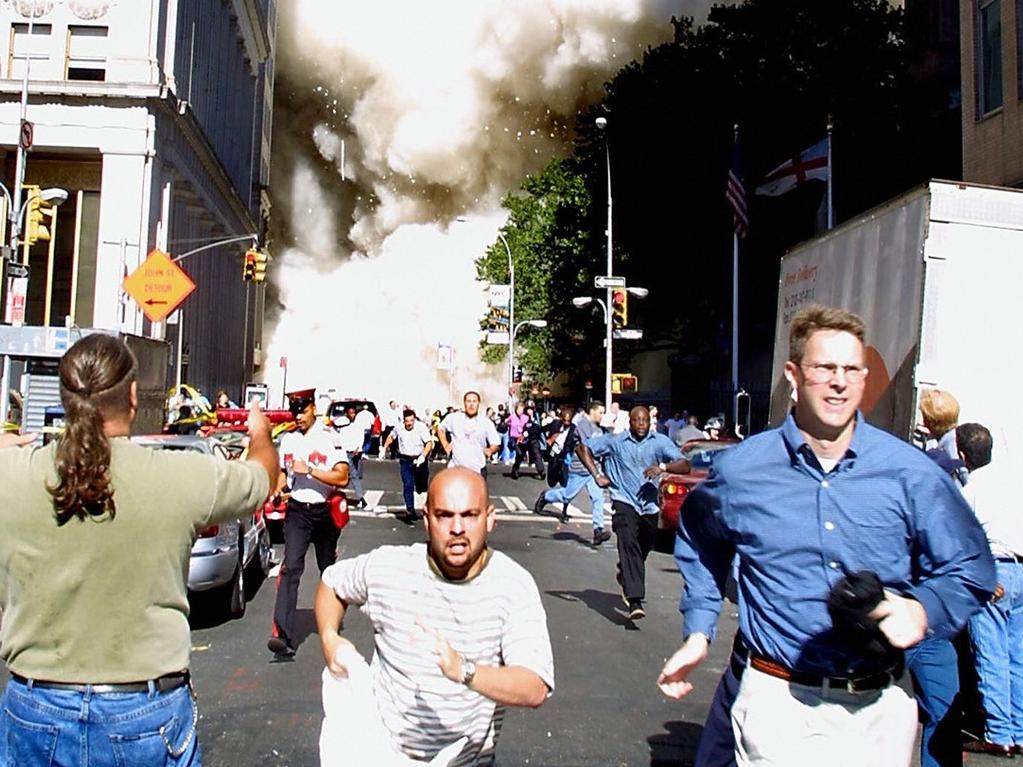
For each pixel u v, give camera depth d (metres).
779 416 9.11
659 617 8.80
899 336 6.78
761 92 31.75
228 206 45.16
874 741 2.81
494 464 33.84
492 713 2.93
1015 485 5.08
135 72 30.62
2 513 2.51
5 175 31.88
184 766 2.59
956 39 30.61
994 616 5.15
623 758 5.02
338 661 2.93
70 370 2.55
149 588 2.54
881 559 2.79
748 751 2.91
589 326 41.09
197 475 2.62
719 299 35.88
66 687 2.48
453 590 2.86
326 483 7.25
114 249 29.89
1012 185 17.48
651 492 8.52
